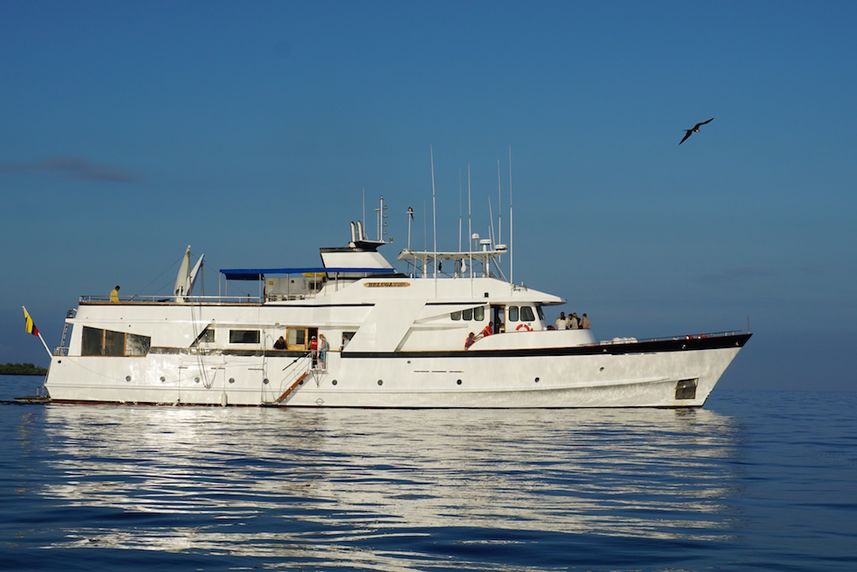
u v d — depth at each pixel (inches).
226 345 1930.4
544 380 1854.1
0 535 658.8
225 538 658.8
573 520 732.0
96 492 844.0
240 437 1349.7
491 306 1921.8
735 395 4242.1
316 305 1919.3
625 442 1328.7
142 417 1681.8
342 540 655.1
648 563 601.9
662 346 1861.5
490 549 632.4
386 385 1871.3
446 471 1001.5
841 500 852.0
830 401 3467.0
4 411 1785.2
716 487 916.6
